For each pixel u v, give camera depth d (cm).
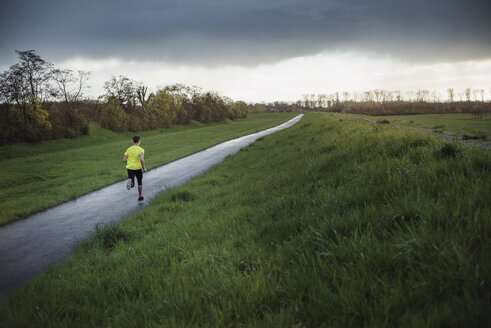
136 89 6962
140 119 6888
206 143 3114
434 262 222
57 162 2489
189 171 1457
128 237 524
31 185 1377
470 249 223
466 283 189
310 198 506
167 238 482
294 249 324
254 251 350
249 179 958
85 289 329
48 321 273
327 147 1024
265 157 1491
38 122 4269
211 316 239
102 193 1059
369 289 224
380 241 283
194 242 438
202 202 755
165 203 766
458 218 271
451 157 458
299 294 241
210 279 295
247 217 528
